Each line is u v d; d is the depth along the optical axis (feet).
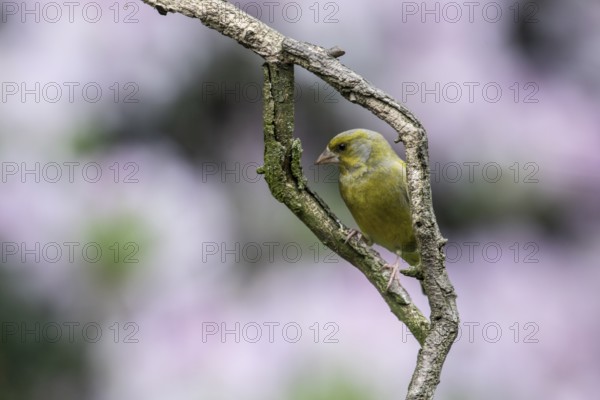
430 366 12.78
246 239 32.45
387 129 35.35
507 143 34.24
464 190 34.35
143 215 29.48
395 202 31.27
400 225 31.71
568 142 34.50
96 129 33.01
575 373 31.04
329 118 35.35
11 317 30.37
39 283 29.91
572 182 34.32
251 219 33.24
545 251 33.73
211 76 34.96
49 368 31.01
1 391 31.19
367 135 31.81
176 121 34.65
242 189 33.96
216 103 34.99
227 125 35.06
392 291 15.21
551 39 36.22
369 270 15.14
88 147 32.55
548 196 34.27
